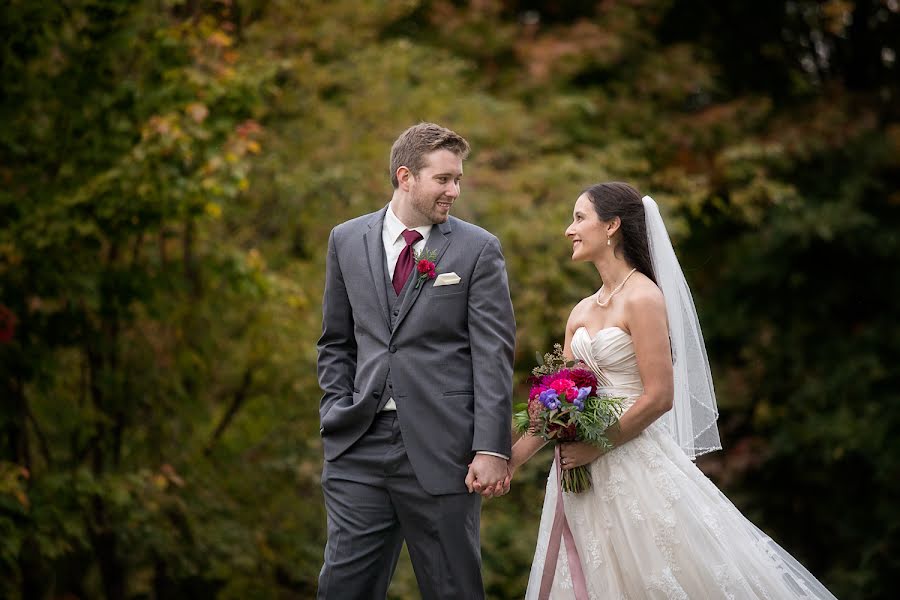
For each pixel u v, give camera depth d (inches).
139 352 427.2
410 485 207.9
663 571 208.5
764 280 703.1
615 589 211.6
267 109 469.1
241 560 438.6
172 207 368.5
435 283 210.2
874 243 665.0
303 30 490.9
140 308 429.1
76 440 416.5
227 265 394.6
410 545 211.5
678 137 641.0
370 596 213.5
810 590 219.9
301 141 483.5
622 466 213.5
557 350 221.0
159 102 377.7
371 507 211.6
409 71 542.0
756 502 677.3
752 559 213.5
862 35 735.7
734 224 714.8
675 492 211.2
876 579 624.1
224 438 466.3
